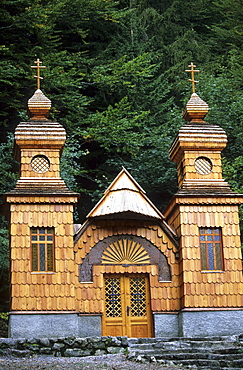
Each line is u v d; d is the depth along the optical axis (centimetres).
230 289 2128
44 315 2027
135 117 3375
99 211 2150
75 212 3186
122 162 3478
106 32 3856
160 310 2136
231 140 3425
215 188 2223
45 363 1717
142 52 3806
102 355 1847
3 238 2738
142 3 4059
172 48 3909
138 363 1703
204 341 1941
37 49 3275
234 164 3002
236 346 1900
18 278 2050
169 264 2181
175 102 3906
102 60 3681
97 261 2152
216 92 3453
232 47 4097
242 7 4159
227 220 2191
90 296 2111
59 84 3303
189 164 2247
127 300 2150
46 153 2205
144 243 2195
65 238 2103
